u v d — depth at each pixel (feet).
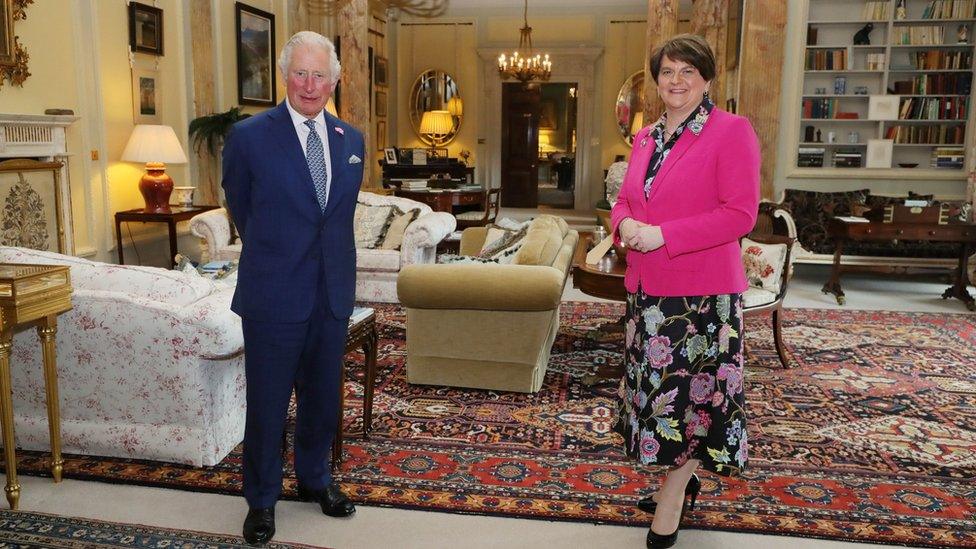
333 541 7.75
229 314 9.00
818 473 9.62
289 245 7.27
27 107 17.85
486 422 11.30
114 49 21.22
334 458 9.57
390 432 10.83
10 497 8.25
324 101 7.29
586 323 17.84
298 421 8.22
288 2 31.78
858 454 10.28
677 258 6.89
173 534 7.81
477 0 42.04
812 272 26.50
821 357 15.29
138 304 8.88
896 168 26.71
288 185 7.18
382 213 20.80
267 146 7.18
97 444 9.54
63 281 8.48
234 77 27.73
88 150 20.15
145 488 8.88
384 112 41.73
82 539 7.68
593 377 13.15
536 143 44.62
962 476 9.58
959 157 26.48
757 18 25.75
